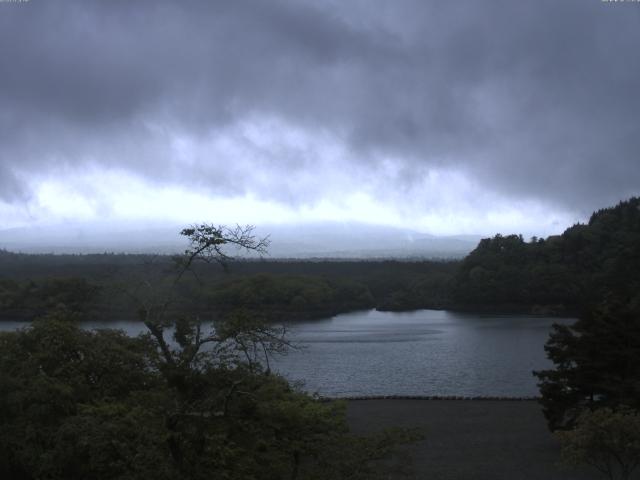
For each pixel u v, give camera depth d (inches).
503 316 6673.2
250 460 753.0
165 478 684.7
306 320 6097.4
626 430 925.8
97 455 783.1
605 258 7194.9
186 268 782.5
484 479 1266.0
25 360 1110.4
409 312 7421.3
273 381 875.4
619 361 1435.8
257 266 7190.0
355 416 1882.4
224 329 770.2
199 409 748.6
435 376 2854.3
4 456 1028.5
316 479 785.6
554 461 1389.0
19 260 6638.8
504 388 2549.2
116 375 1059.3
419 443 1545.3
